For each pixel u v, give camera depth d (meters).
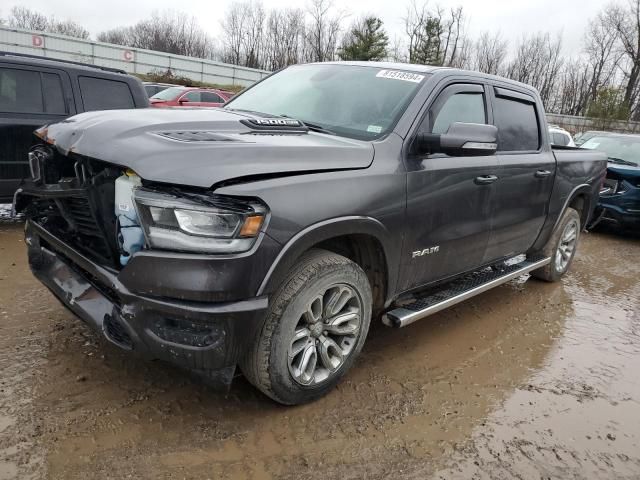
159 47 66.00
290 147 2.56
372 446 2.56
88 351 3.16
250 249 2.26
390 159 2.96
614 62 49.88
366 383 3.14
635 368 3.72
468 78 3.72
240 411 2.72
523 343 3.97
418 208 3.10
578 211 5.60
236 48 57.69
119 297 2.35
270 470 2.33
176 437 2.48
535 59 53.22
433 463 2.49
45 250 3.06
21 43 31.33
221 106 3.93
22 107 5.73
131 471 2.24
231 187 2.23
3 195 5.73
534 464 2.56
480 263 4.00
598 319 4.64
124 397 2.74
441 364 3.49
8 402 2.61
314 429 2.64
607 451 2.72
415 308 3.36
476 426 2.82
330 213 2.56
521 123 4.32
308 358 2.72
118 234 2.38
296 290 2.54
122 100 6.47
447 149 3.00
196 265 2.18
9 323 3.45
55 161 2.87
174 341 2.27
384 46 41.41
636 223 7.98
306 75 3.88
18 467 2.19
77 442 2.38
